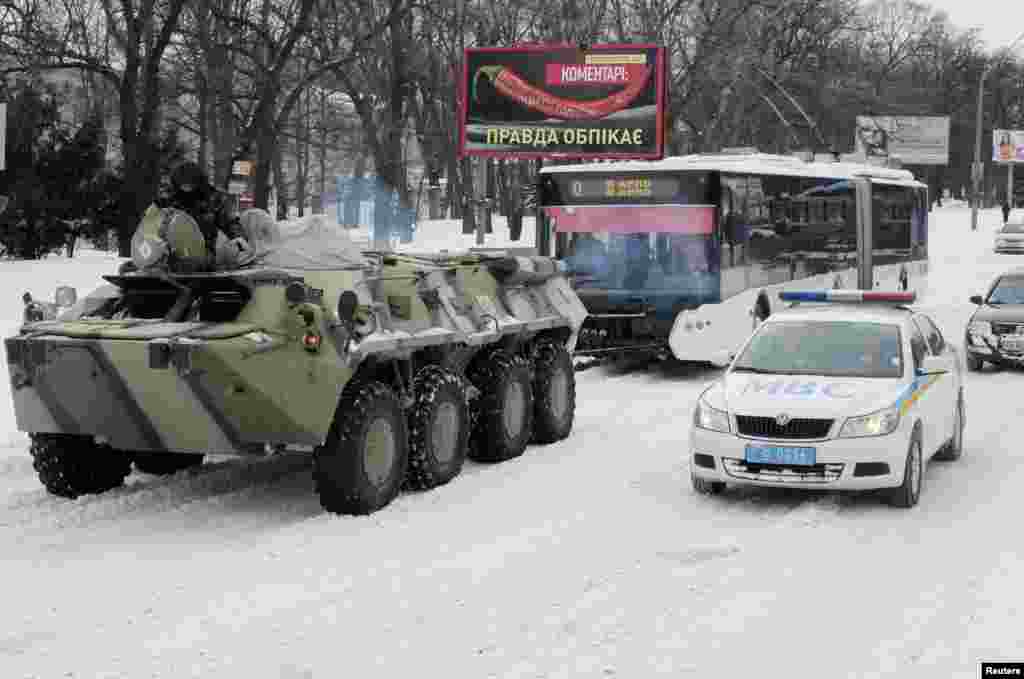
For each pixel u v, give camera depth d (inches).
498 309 497.0
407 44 1673.2
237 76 1646.2
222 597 312.0
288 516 400.5
